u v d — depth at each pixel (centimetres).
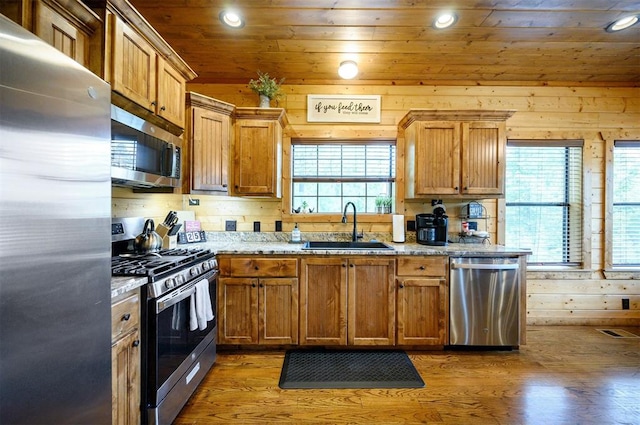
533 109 298
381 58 263
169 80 194
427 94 298
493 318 231
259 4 201
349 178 301
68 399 88
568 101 299
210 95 296
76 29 132
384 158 301
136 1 197
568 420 161
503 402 176
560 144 296
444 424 158
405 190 292
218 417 163
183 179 228
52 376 82
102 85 100
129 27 156
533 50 252
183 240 262
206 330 197
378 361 221
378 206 298
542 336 268
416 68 278
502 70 282
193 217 287
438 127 260
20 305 73
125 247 198
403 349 240
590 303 296
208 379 198
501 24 220
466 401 176
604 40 239
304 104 296
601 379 199
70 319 87
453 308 231
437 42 242
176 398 155
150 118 188
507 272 231
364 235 292
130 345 128
